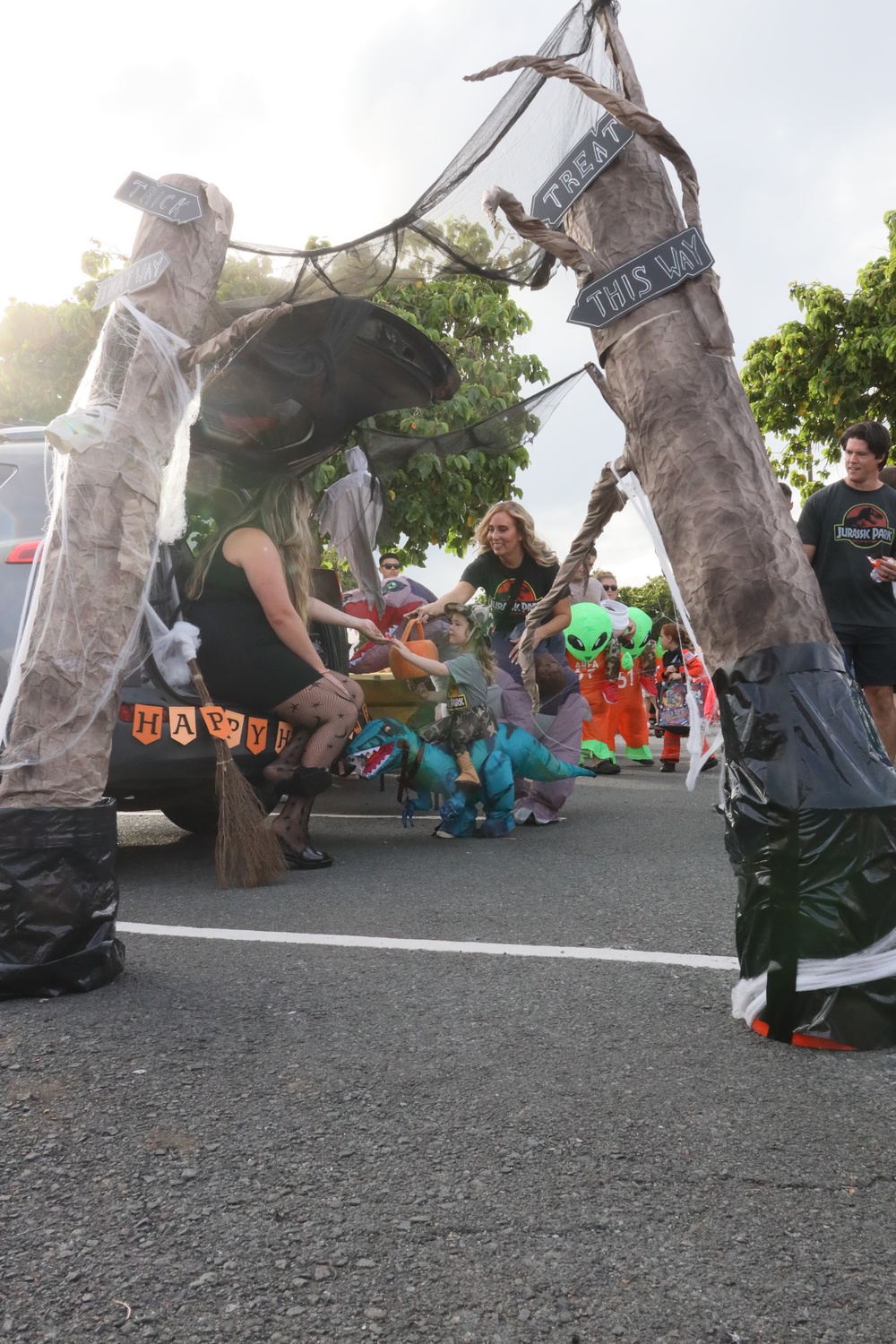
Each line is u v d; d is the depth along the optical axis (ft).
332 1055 7.30
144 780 13.30
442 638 21.80
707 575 7.82
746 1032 7.77
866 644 16.71
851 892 7.39
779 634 7.73
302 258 12.70
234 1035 7.72
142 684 13.38
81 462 9.12
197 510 14.93
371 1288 4.69
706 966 9.51
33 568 9.53
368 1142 6.02
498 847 16.57
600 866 14.74
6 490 13.70
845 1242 5.04
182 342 9.55
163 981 9.11
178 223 9.48
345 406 15.10
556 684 19.27
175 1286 4.71
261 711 14.47
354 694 14.93
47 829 8.69
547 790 18.93
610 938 10.57
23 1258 4.91
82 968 8.74
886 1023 7.39
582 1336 4.37
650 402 7.91
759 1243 5.03
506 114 9.96
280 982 9.06
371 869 14.64
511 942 10.44
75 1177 5.63
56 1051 7.36
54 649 8.97
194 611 14.25
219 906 12.28
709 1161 5.81
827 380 58.18
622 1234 5.10
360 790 25.11
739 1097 6.63
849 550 16.63
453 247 11.87
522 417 16.72
